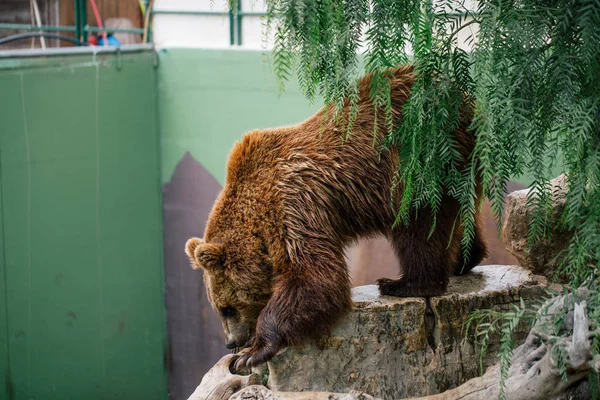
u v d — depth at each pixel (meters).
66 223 9.16
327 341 4.35
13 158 8.52
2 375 8.65
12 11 11.27
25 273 8.78
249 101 8.88
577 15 2.73
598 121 2.78
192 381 10.19
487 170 2.70
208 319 9.78
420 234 4.35
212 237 4.45
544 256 4.71
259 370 4.70
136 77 9.66
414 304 4.43
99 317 9.66
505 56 2.71
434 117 3.10
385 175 4.30
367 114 4.32
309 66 2.91
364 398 4.19
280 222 4.22
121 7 11.11
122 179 9.70
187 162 9.75
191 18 9.80
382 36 2.97
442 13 2.95
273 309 4.13
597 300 3.00
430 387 4.48
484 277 4.85
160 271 10.30
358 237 4.62
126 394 10.09
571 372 3.42
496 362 4.59
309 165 4.29
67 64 8.92
